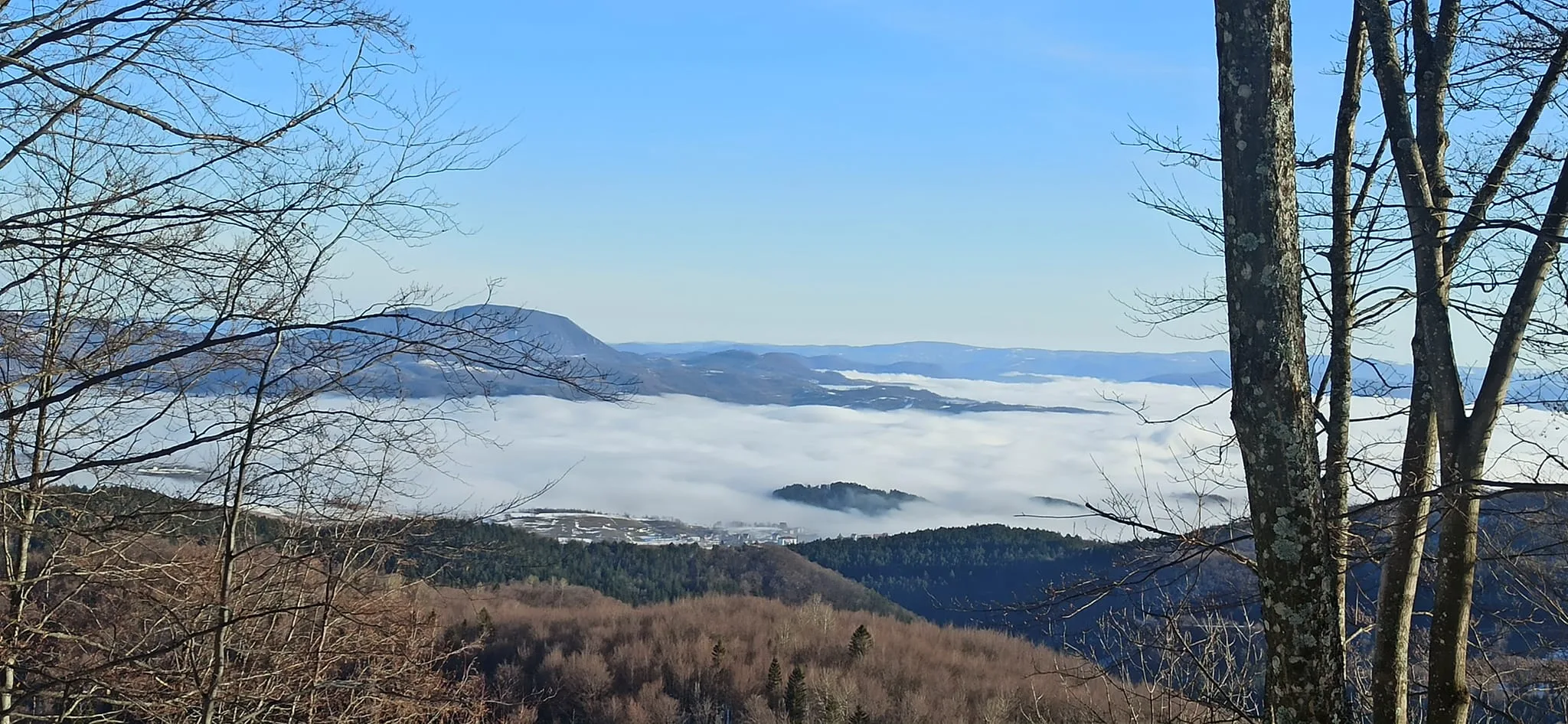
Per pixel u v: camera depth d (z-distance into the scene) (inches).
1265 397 140.6
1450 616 203.2
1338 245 240.1
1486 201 207.9
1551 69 206.7
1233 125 140.7
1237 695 209.6
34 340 206.5
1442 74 225.0
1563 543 200.2
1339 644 141.2
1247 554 251.4
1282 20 139.3
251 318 180.9
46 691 243.4
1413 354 224.5
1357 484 227.0
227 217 178.2
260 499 235.9
